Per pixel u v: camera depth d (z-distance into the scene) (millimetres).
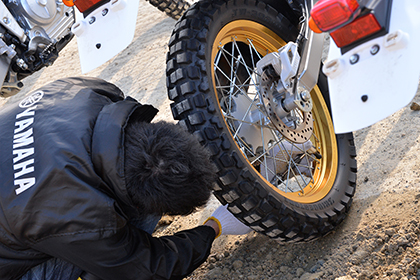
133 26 1565
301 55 1734
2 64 3125
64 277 1506
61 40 3539
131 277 1400
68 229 1297
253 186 1639
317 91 2221
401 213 1854
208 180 1388
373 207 2000
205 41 1717
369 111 1146
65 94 1521
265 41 2088
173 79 1688
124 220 1363
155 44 5113
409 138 2305
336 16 1087
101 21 1637
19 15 3162
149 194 1307
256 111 1985
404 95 1084
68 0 1718
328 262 1832
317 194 1996
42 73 5824
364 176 2266
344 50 1199
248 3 1944
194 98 1635
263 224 1691
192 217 2562
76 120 1385
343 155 2166
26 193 1288
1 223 1330
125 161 1322
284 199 1767
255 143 2045
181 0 4422
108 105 1438
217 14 1793
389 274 1619
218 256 2170
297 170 2143
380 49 1130
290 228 1733
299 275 1834
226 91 2102
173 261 1473
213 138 1607
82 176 1299
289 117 1825
